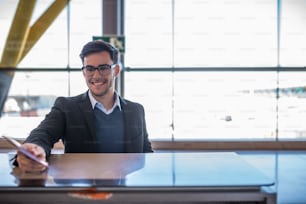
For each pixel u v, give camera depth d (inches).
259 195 24.1
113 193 23.4
